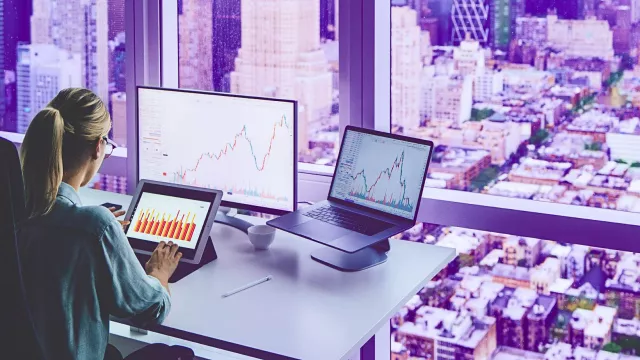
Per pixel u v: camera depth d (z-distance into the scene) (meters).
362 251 2.73
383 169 2.76
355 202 2.83
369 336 2.18
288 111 2.78
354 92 3.09
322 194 3.21
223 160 2.94
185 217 2.66
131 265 2.17
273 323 2.21
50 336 2.14
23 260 2.15
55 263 2.12
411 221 2.65
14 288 1.90
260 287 2.46
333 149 3.21
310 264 2.66
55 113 2.18
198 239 2.61
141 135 3.08
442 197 2.95
